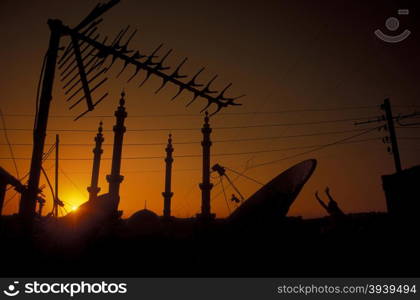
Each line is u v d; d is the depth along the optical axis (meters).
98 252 5.82
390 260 5.41
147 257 5.77
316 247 6.60
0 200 10.74
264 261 5.66
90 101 5.58
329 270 5.02
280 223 7.83
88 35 5.38
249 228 7.91
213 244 7.00
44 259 4.76
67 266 4.73
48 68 5.11
